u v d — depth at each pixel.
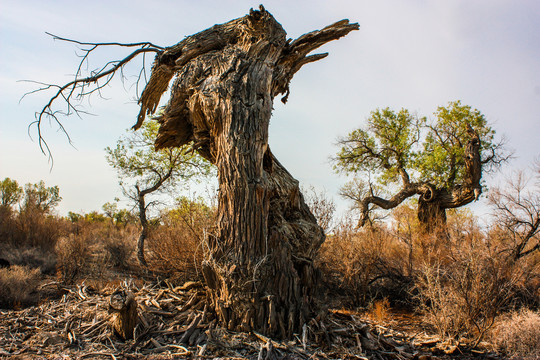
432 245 10.80
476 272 6.63
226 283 5.48
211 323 5.43
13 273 8.27
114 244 12.59
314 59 7.34
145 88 7.88
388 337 6.22
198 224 9.41
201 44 6.83
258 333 5.32
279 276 5.68
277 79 6.56
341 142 24.80
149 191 11.81
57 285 8.34
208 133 6.62
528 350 6.04
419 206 20.69
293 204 6.93
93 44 7.32
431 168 19.84
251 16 6.36
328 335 5.58
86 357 4.66
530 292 8.24
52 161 7.39
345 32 6.87
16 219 14.31
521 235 11.40
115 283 8.52
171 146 7.51
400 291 9.53
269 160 6.54
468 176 18.55
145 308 5.85
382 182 23.53
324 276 10.19
